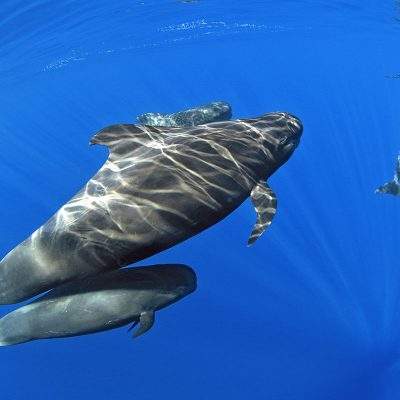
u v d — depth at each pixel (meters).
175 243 5.94
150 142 6.79
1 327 6.12
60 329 5.91
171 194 6.03
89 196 6.10
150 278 6.20
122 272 6.25
